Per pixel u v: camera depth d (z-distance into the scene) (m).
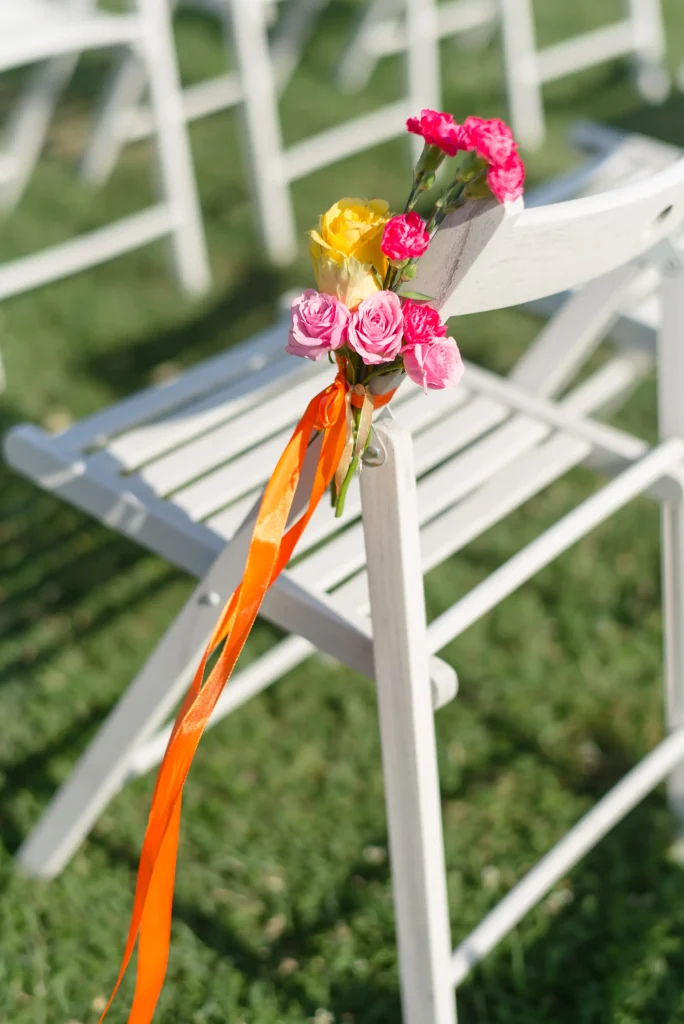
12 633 2.08
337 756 1.90
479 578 2.21
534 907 1.71
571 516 1.49
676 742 1.67
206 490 1.52
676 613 1.66
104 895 1.72
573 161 3.58
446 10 3.70
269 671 1.78
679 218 1.29
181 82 4.01
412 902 1.42
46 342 2.79
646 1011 1.61
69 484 1.54
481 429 1.62
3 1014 1.61
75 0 3.00
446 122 1.14
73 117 3.88
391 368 1.21
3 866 1.73
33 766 1.85
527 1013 1.62
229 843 1.77
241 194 3.42
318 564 1.45
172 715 1.96
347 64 4.00
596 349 2.81
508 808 1.82
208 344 2.81
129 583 2.20
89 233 3.19
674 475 1.57
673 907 1.70
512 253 1.17
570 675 2.02
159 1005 1.62
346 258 1.17
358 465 1.26
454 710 1.96
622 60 4.27
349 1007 1.63
